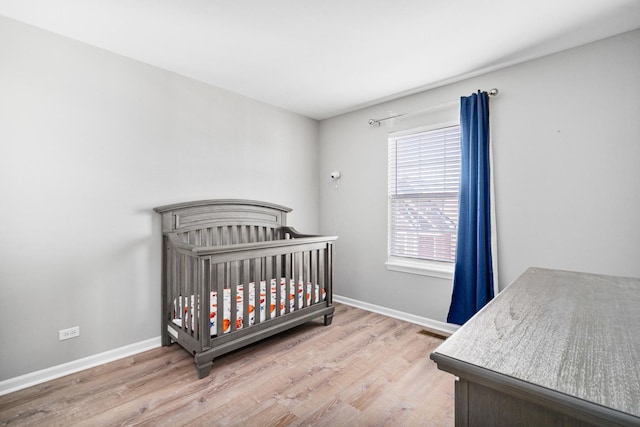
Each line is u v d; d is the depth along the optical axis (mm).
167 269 2576
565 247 2303
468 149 2689
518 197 2502
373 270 3496
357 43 2215
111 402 1816
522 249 2482
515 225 2516
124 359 2342
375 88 3029
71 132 2154
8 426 1611
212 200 2838
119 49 2307
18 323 1959
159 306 2596
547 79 2373
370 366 2246
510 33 2078
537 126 2418
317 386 1991
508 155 2551
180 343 2359
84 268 2215
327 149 3959
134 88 2451
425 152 3125
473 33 2082
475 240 2654
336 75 2740
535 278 1569
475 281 2658
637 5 1774
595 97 2180
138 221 2475
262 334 2445
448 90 2930
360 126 3625
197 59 2461
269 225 3377
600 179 2166
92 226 2250
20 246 1965
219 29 2045
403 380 2064
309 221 3926
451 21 1946
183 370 2184
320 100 3352
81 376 2098
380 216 3438
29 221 1997
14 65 1941
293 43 2217
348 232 3740
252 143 3299
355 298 3666
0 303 1900
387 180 3379
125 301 2406
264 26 2010
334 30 2053
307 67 2590
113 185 2346
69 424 1633
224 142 3053
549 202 2365
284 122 3627
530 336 840
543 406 590
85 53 2213
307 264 3039
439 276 2969
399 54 2369
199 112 2857
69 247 2150
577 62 2248
